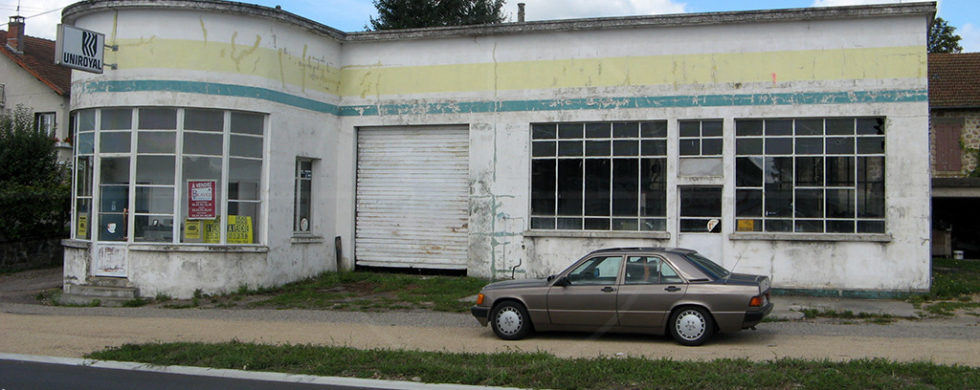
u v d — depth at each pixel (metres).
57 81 29.62
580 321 10.23
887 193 14.93
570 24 16.50
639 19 16.08
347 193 18.19
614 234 16.20
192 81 15.35
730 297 9.69
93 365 9.01
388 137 18.12
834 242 15.13
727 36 15.79
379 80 18.03
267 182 16.06
